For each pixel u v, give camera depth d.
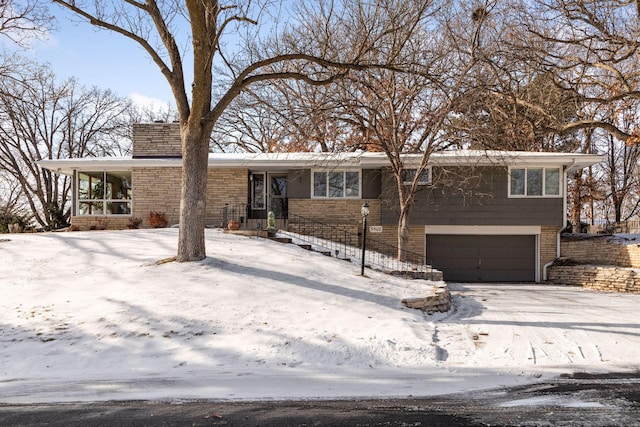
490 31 15.45
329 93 16.86
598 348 7.85
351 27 14.58
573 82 16.25
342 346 7.52
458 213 19.95
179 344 7.39
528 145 21.84
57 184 36.94
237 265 12.09
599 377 6.32
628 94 14.25
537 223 19.77
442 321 9.98
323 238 20.25
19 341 7.38
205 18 11.09
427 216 20.02
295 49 13.85
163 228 18.64
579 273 18.27
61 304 9.06
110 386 5.79
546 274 20.03
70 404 5.13
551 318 10.45
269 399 5.34
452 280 20.47
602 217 40.53
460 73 14.68
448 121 17.62
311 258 14.27
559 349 7.78
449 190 20.02
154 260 12.30
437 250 20.64
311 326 8.42
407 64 12.54
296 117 15.51
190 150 12.02
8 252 13.14
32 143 34.84
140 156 22.11
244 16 11.26
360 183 20.84
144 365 6.64
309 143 21.27
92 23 11.55
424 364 6.95
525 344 8.09
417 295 11.16
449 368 6.77
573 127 15.98
